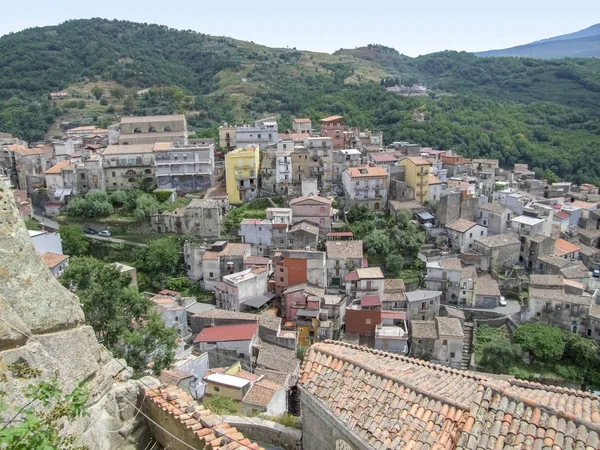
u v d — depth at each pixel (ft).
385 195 339.36
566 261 287.28
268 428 64.34
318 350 63.16
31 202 360.28
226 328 210.38
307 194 343.87
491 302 272.51
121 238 322.14
